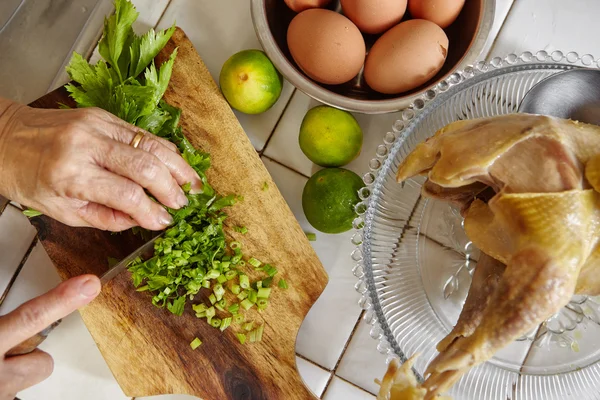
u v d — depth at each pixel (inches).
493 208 19.5
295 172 24.8
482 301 20.3
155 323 23.4
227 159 23.8
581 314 22.6
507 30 24.6
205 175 23.8
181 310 23.2
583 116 22.2
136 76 23.3
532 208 18.8
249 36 25.2
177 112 23.4
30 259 24.9
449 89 22.3
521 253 18.8
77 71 22.6
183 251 23.0
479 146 19.5
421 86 22.5
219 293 23.3
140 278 23.1
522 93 22.9
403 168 20.7
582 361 22.5
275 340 23.3
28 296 24.8
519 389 22.6
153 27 25.4
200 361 23.3
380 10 21.9
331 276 24.4
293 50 22.5
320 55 21.9
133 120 22.3
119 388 24.5
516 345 22.8
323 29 21.8
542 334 22.7
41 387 24.6
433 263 23.2
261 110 23.8
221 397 23.1
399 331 22.5
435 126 22.8
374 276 22.5
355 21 22.5
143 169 20.1
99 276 23.1
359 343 24.0
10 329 20.6
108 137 20.3
